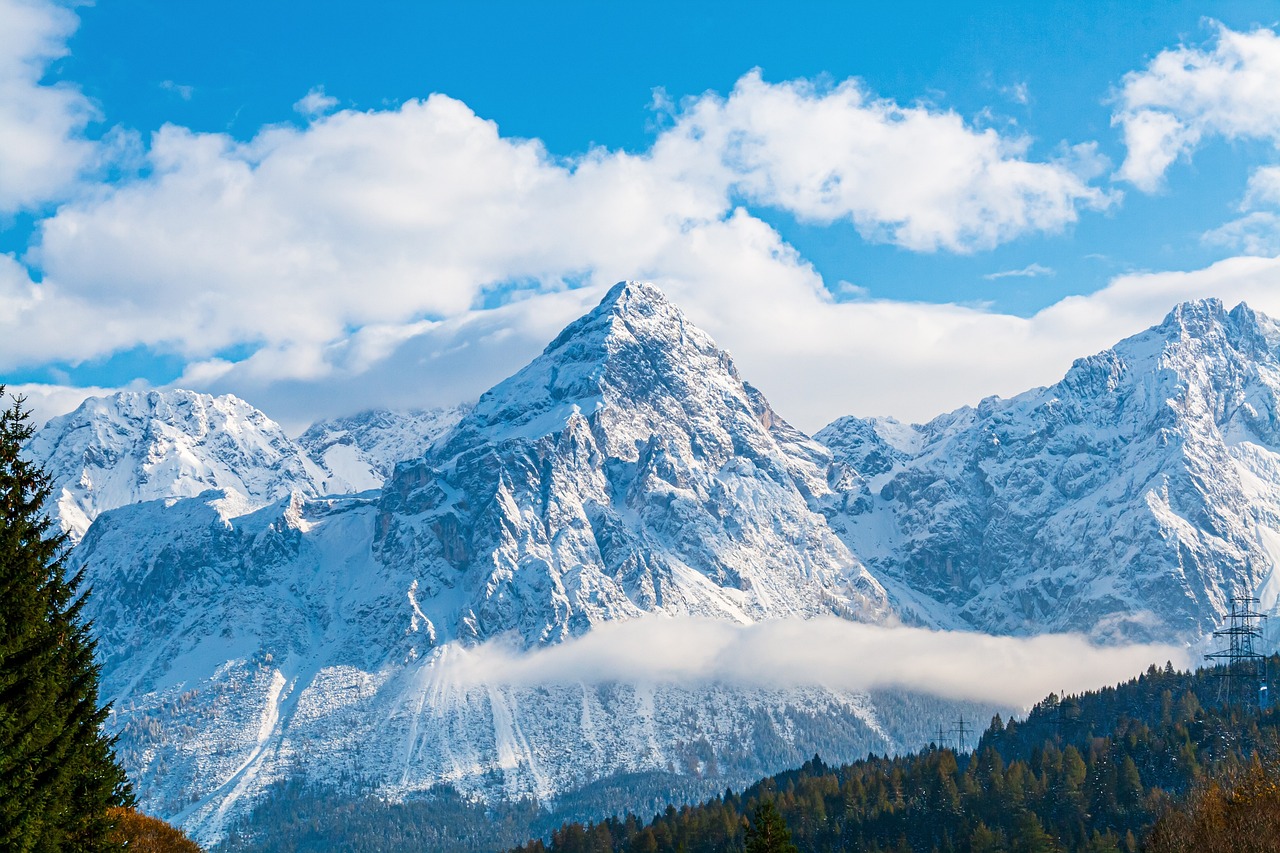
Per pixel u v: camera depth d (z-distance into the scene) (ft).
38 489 352.28
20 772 310.65
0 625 323.37
